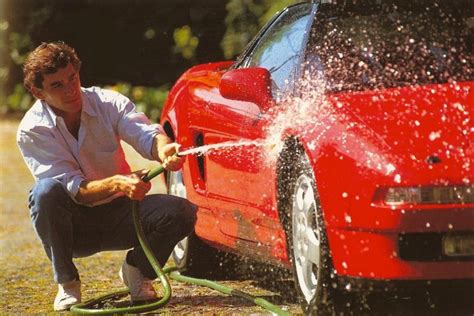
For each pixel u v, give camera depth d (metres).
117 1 35.56
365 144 8.98
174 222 10.41
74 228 10.56
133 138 10.39
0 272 13.56
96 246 10.73
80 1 36.34
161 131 10.39
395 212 8.62
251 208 10.56
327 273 9.17
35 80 10.12
